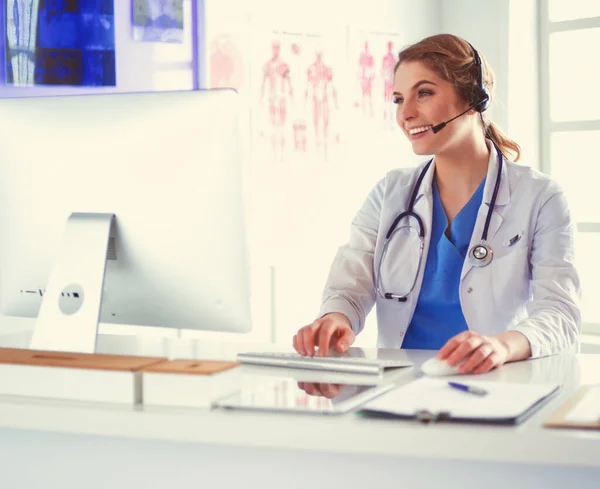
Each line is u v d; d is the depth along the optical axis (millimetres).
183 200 1437
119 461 1266
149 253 1471
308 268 3496
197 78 3090
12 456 1320
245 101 3254
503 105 3537
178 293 1471
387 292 2002
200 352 1695
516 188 1941
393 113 3781
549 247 1859
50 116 1521
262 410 1150
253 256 3311
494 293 1897
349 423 1076
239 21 3219
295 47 3420
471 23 3836
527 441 1019
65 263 1479
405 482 1148
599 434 1020
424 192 2014
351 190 3639
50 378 1248
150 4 2938
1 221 1584
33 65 2686
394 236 2021
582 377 1419
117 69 2861
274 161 3365
